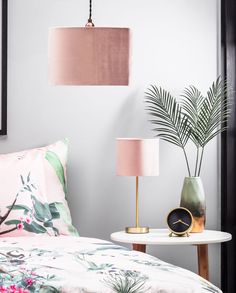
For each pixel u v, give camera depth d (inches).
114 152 152.6
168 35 153.9
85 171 151.9
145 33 153.6
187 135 147.6
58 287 86.1
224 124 153.7
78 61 88.0
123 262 94.2
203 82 154.3
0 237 125.3
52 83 90.1
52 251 99.5
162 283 87.7
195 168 152.5
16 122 151.3
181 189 153.4
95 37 87.8
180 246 153.8
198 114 150.9
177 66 153.9
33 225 127.4
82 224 151.6
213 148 154.3
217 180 154.4
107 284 86.8
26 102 151.6
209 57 154.5
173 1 154.3
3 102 150.5
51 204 134.8
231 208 152.9
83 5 152.9
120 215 152.6
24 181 131.0
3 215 126.0
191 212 142.9
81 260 94.7
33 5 152.3
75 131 152.0
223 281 153.7
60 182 140.2
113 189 152.5
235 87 154.3
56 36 89.0
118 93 152.7
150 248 153.5
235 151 153.7
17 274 89.0
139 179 152.6
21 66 151.7
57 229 132.3
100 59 88.0
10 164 133.3
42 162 138.6
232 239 153.3
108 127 152.6
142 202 152.6
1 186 128.6
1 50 150.7
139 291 86.4
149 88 153.2
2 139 151.1
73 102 152.2
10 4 151.6
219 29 154.8
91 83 88.4
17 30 151.8
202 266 142.1
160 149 153.0
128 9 153.5
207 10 154.7
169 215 140.9
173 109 147.7
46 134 151.6
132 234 141.8
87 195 151.8
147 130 152.9
